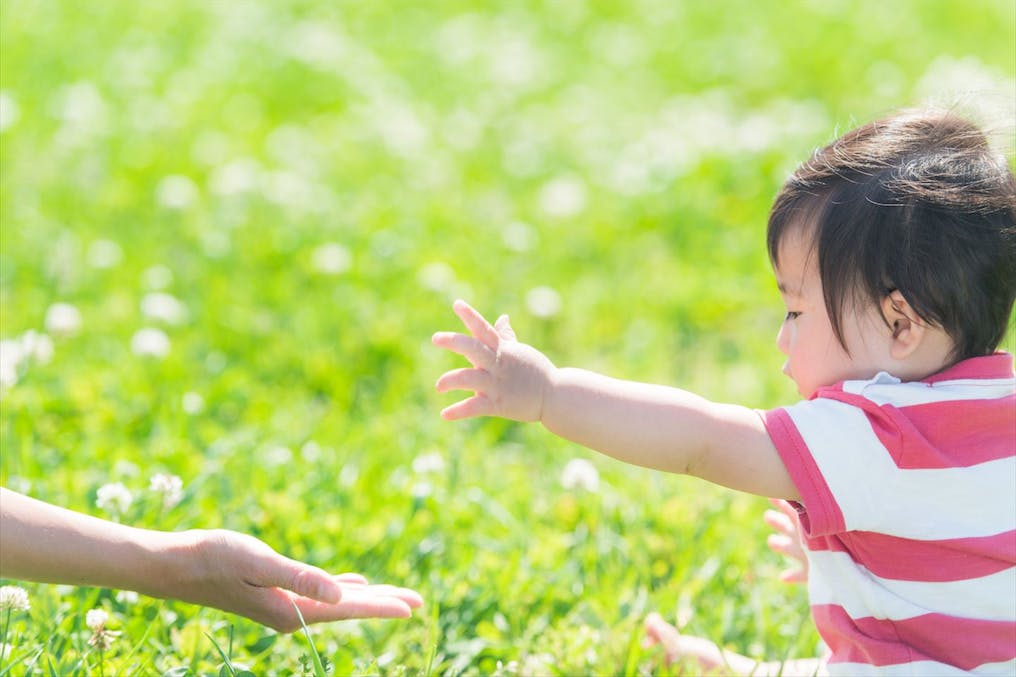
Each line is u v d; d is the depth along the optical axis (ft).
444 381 8.47
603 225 21.02
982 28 35.27
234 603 8.55
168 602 10.45
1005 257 8.46
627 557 11.94
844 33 33.71
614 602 11.14
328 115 27.09
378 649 10.34
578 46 33.12
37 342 14.40
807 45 32.27
